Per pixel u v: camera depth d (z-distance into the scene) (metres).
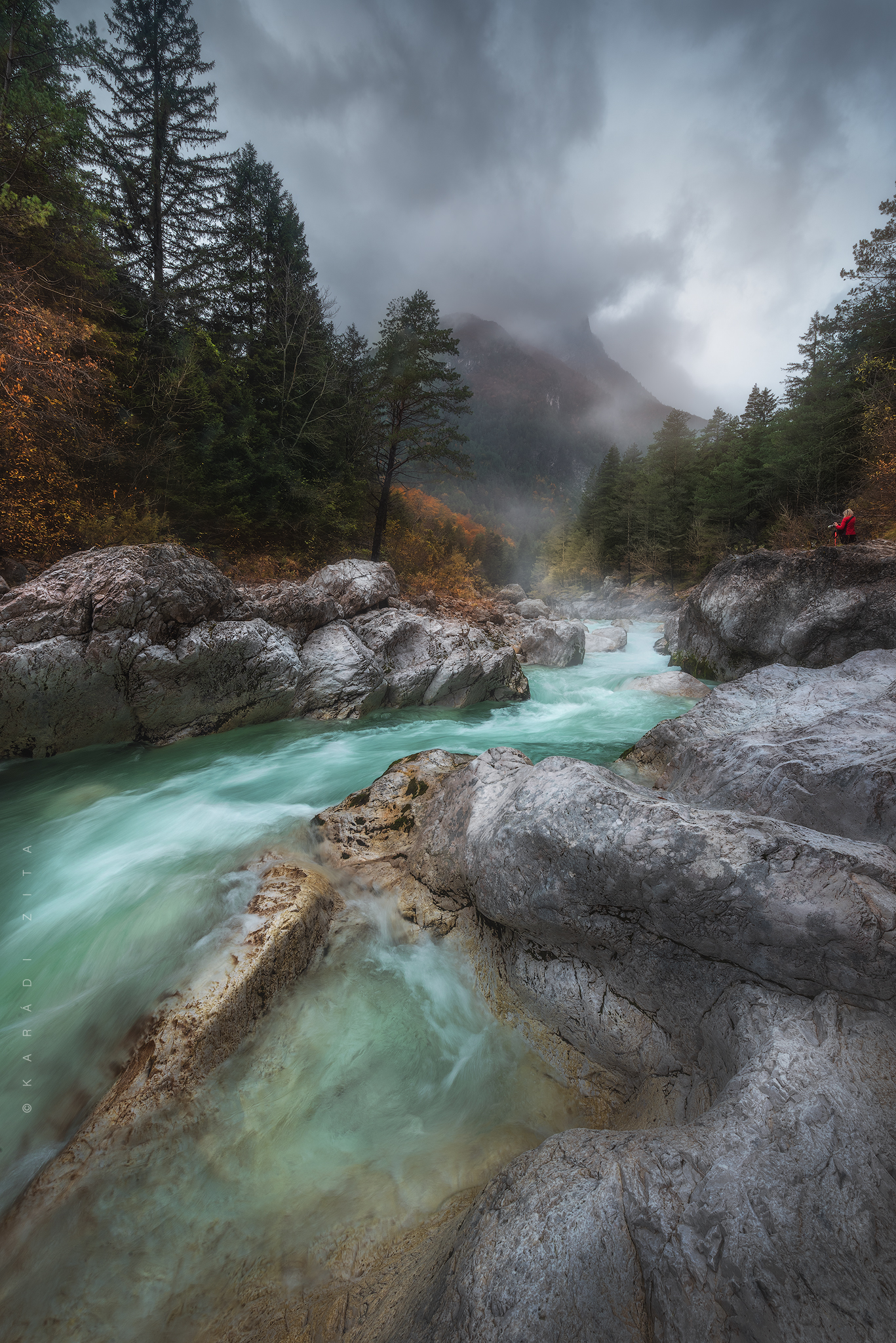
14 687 6.82
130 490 15.74
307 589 10.95
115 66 22.75
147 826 5.45
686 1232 1.49
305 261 26.25
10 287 11.17
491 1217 1.68
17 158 11.77
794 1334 1.28
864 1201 1.50
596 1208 1.59
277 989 3.01
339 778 7.03
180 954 3.17
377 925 3.67
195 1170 2.28
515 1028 3.04
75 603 7.28
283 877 3.78
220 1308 1.89
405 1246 2.00
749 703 6.27
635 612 41.41
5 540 11.50
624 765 6.25
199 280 22.19
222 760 7.69
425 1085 2.80
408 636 11.37
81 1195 2.12
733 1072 2.13
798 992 2.20
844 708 5.44
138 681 7.68
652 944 2.63
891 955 2.02
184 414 16.97
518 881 3.00
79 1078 2.70
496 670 11.52
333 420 23.39
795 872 2.32
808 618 11.53
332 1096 2.68
